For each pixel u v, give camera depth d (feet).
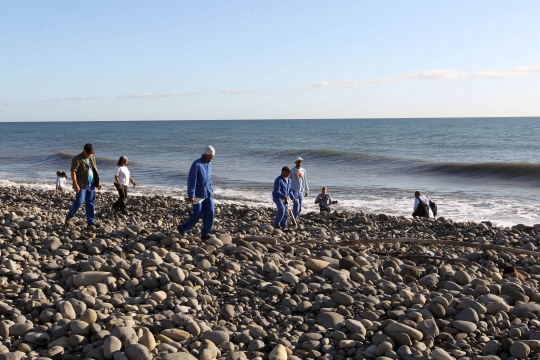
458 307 19.33
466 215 59.06
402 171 111.04
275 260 24.40
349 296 19.62
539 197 71.67
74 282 20.25
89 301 18.31
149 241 26.48
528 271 27.20
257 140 256.11
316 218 48.03
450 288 22.15
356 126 469.57
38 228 30.73
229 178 100.58
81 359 14.84
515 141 219.00
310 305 19.34
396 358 15.78
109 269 21.42
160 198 59.00
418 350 16.19
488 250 29.01
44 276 20.98
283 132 355.36
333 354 16.25
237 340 16.61
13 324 16.39
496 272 25.49
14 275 20.81
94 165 33.55
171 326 17.08
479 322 18.38
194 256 24.11
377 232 40.06
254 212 51.83
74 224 33.78
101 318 17.01
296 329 17.83
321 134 315.99
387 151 180.55
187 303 18.99
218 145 216.13
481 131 314.14
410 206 65.92
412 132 316.40
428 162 120.47
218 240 26.48
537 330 17.53
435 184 89.92
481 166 104.58
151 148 199.62
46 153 177.37
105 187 86.38
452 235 39.73
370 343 16.89
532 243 34.47
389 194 77.15
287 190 39.99
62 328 16.25
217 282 21.07
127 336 15.49
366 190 81.76
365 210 63.26
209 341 15.84
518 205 65.00
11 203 55.67
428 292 21.11
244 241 26.84
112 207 49.34
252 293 20.45
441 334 17.42
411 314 18.15
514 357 15.92
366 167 119.65
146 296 19.27
